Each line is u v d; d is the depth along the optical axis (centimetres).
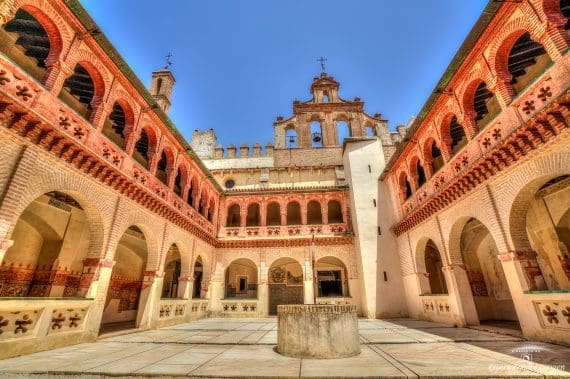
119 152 1241
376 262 2075
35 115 826
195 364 700
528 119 884
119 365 690
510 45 1043
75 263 1449
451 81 1302
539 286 964
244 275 2528
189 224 1861
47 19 937
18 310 805
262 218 2427
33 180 860
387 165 2134
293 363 706
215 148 3070
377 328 1406
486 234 1695
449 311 1452
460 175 1234
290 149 2948
